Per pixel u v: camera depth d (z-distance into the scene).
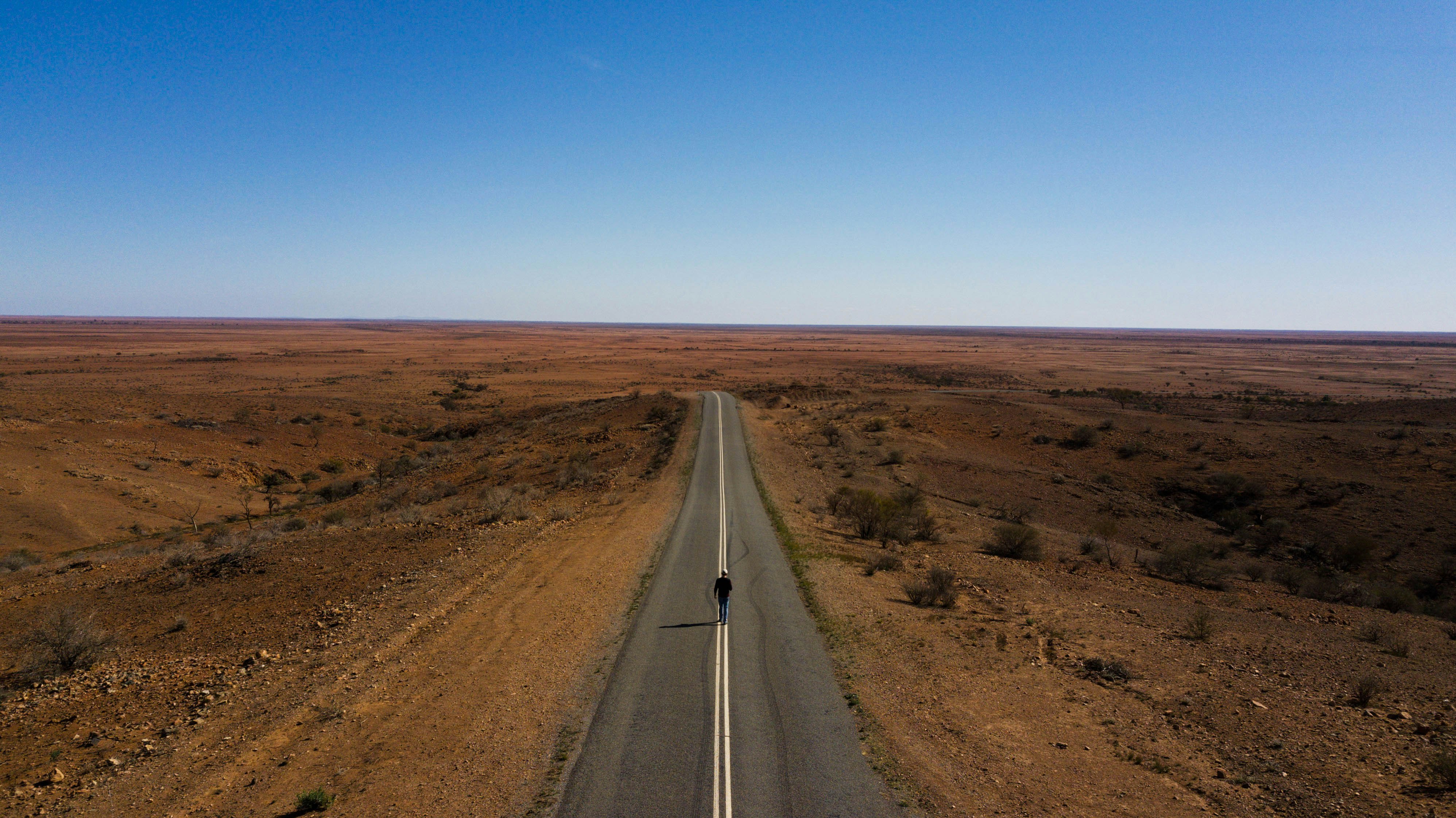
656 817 10.55
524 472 50.38
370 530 30.94
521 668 15.94
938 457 57.09
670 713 13.88
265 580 24.38
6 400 62.12
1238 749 13.08
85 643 17.97
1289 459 53.22
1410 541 39.50
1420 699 15.95
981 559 29.84
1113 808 10.91
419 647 17.17
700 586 22.56
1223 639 20.11
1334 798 11.27
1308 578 30.17
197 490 49.59
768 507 35.97
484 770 11.80
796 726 13.41
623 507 35.66
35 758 12.61
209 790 11.19
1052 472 54.75
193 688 15.65
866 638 18.16
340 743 12.65
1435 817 10.69
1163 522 44.38
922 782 11.55
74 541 37.28
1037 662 17.17
